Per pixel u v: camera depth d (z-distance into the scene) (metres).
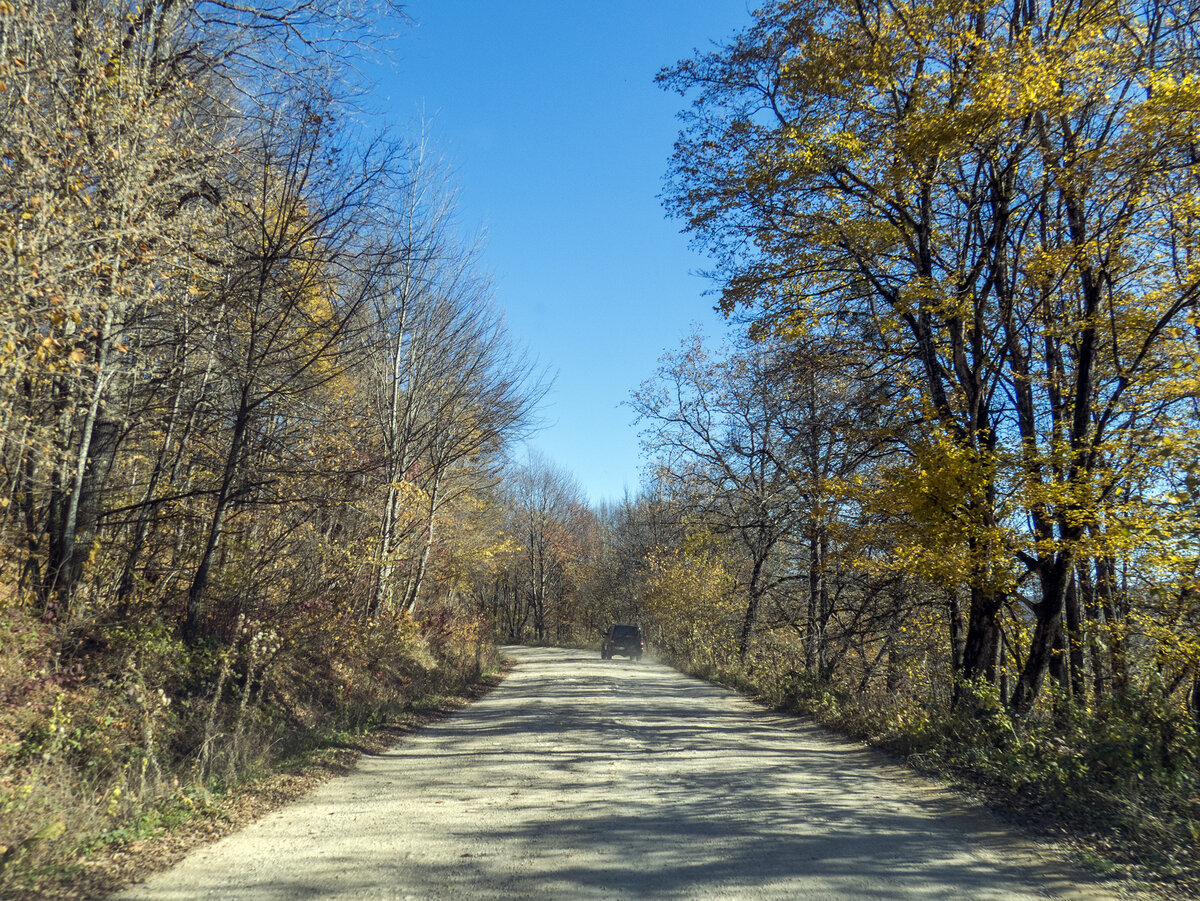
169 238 10.62
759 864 6.05
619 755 11.20
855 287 15.56
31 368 9.03
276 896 5.30
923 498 12.31
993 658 14.41
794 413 22.69
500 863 6.07
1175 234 12.73
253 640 11.05
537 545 73.00
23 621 9.51
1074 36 11.85
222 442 17.47
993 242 13.98
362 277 15.11
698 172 15.51
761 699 20.45
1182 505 10.95
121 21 11.02
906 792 8.97
